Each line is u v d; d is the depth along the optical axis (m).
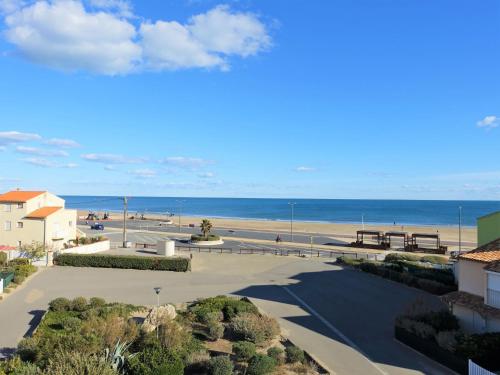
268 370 21.61
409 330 27.47
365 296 41.22
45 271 53.50
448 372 23.30
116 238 92.12
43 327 30.64
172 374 19.19
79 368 18.16
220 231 113.25
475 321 27.66
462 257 29.94
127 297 41.41
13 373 18.77
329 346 27.33
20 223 65.00
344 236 104.94
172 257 57.00
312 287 45.44
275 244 86.06
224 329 29.14
